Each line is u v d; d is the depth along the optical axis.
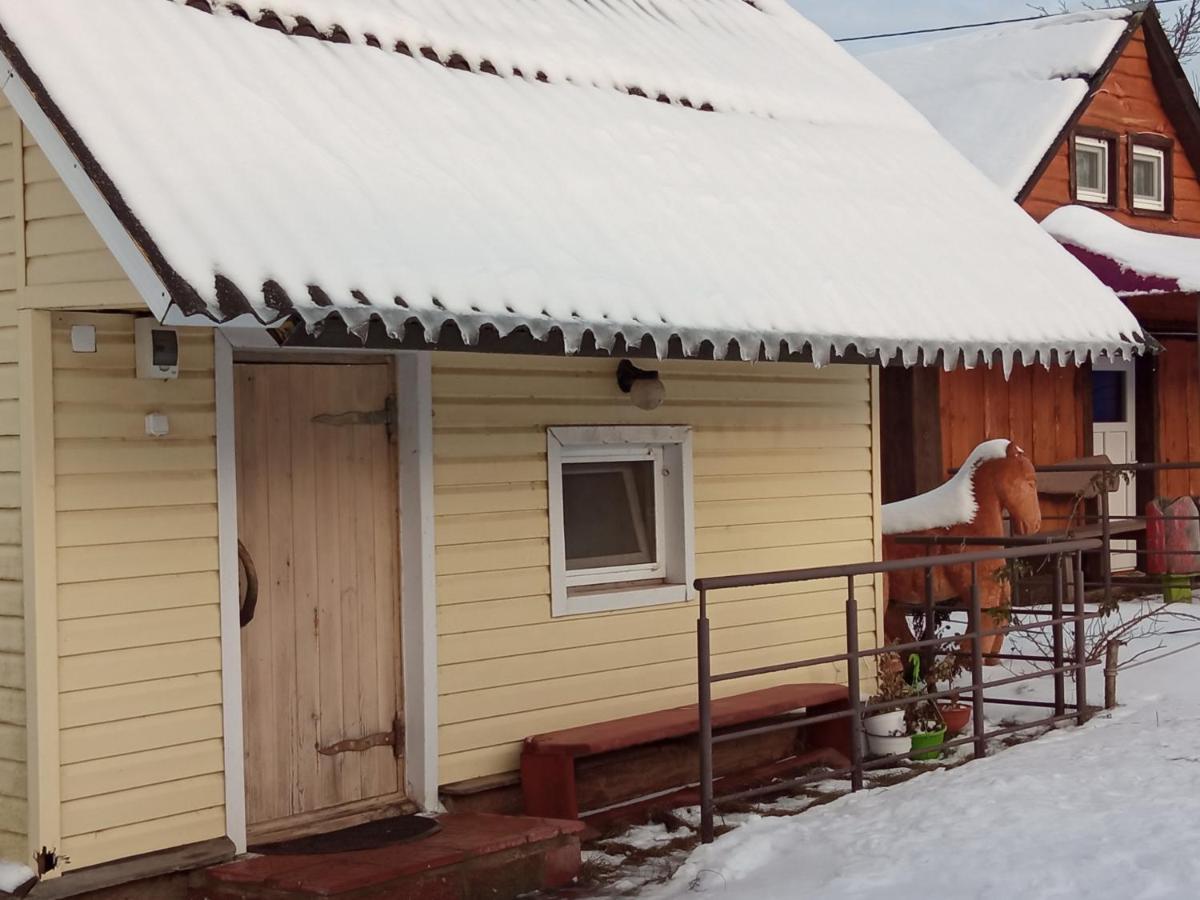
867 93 11.58
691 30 10.95
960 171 11.16
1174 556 15.88
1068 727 9.91
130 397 6.53
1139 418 18.30
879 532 10.21
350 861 6.58
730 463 9.29
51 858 6.20
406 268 6.16
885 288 8.70
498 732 7.94
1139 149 18.39
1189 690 10.87
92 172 5.66
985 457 11.40
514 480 8.07
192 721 6.69
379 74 7.65
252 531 7.11
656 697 8.75
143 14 6.78
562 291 6.71
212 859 6.62
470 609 7.84
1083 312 9.95
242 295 5.47
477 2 9.27
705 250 7.89
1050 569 15.07
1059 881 6.52
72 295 6.14
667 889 6.89
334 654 7.41
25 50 5.93
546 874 7.00
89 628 6.37
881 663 9.43
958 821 7.52
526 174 7.53
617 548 8.84
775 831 7.55
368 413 7.58
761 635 9.41
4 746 6.32
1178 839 6.94
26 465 6.23
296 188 6.21
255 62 7.01
